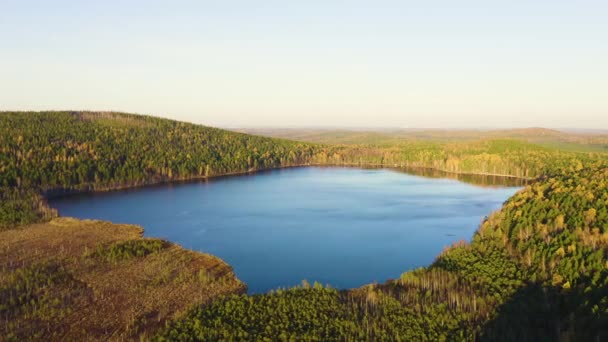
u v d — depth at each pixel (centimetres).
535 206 10981
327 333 6538
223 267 10081
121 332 6969
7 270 9575
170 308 7794
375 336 6475
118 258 10425
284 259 11244
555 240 8875
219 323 6900
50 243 11762
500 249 9775
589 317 6234
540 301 7200
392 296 7912
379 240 12962
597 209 9606
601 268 7269
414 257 11406
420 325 6756
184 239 13050
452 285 8238
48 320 7331
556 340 6056
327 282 9669
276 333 6575
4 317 7394
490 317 6881
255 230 14162
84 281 9025
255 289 9219
